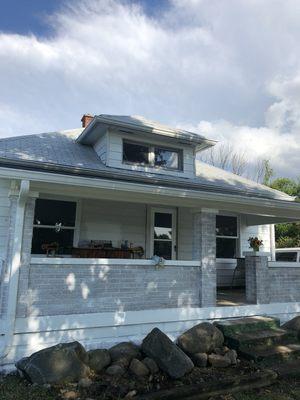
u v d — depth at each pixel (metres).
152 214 9.92
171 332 6.56
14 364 5.20
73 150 9.52
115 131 9.10
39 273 5.59
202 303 6.93
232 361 5.70
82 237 8.77
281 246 22.45
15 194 5.70
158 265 6.58
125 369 5.32
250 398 4.70
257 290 7.62
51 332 5.56
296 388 5.07
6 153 7.57
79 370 4.93
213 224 7.37
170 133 9.47
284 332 6.68
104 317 5.98
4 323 5.23
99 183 5.85
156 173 9.44
